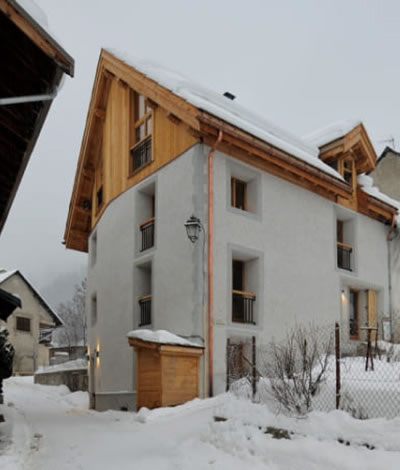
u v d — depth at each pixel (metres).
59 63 5.60
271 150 12.60
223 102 13.80
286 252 13.27
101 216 16.62
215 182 11.86
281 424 6.23
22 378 32.25
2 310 12.07
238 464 5.71
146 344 10.16
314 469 5.13
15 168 7.73
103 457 6.56
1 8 5.05
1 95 6.72
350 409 6.38
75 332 56.59
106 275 15.54
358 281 15.50
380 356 10.70
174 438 7.28
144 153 14.20
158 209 12.91
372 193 16.62
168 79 12.66
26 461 6.48
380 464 4.76
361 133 16.02
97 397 15.05
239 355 11.43
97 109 16.97
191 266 11.43
